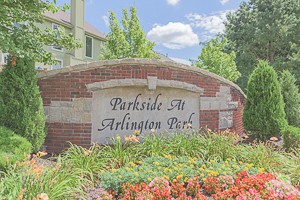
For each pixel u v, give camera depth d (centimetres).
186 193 442
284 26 2486
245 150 631
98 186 449
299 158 602
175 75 753
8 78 561
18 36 618
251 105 906
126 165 514
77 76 659
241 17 2906
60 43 794
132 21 1633
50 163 525
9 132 514
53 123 653
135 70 701
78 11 2119
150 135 669
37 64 1659
